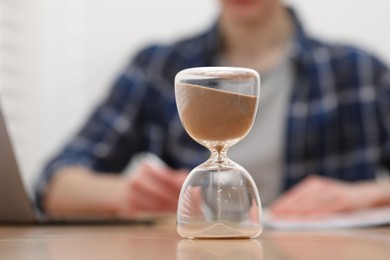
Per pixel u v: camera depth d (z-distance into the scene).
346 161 1.35
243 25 1.37
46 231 0.62
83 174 1.21
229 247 0.44
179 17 1.82
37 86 1.73
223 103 0.50
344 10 1.81
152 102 1.42
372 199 1.07
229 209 0.51
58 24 1.77
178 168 1.37
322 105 1.33
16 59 1.68
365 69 1.38
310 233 0.60
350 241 0.50
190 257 0.38
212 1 1.82
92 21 1.81
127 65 1.47
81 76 1.80
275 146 1.30
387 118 1.37
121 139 1.38
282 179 1.30
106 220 0.73
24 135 1.70
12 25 1.67
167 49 1.45
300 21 1.41
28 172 1.70
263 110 1.33
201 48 1.43
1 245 0.46
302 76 1.35
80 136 1.34
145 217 0.75
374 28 1.80
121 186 1.16
